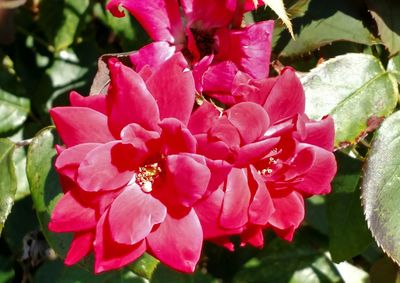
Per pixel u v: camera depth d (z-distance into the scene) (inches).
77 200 16.4
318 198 24.6
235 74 17.3
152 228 16.6
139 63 17.9
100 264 16.3
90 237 16.6
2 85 23.3
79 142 16.4
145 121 16.3
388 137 19.2
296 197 17.0
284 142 16.7
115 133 16.5
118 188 16.5
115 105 16.3
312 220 24.5
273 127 16.8
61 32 23.4
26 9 23.8
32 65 24.2
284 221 16.9
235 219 16.1
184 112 16.4
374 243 24.0
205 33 18.2
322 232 24.4
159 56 18.0
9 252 24.3
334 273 25.0
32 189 19.7
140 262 19.8
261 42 17.9
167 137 16.3
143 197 16.7
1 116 23.2
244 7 18.1
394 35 19.9
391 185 19.0
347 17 20.0
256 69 18.0
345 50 21.1
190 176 15.9
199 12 18.1
